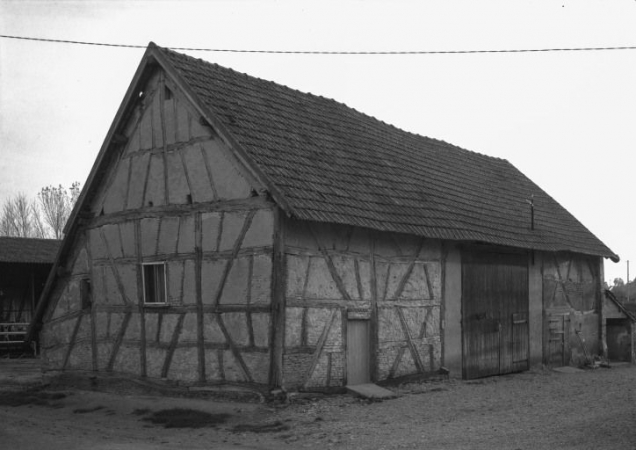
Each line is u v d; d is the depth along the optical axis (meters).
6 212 53.53
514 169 28.16
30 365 24.22
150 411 14.24
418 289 17.36
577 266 25.27
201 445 11.05
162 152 16.00
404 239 17.05
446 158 23.75
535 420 12.17
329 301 14.77
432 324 17.75
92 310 17.42
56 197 54.25
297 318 14.02
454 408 13.77
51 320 18.50
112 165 17.17
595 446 9.74
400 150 20.97
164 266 15.70
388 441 10.67
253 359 13.95
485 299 20.00
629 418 11.82
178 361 15.23
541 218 24.34
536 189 27.39
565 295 24.38
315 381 14.35
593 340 25.95
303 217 13.38
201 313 14.90
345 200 15.17
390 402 14.47
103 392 16.70
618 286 85.19
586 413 12.76
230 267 14.47
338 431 11.59
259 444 10.97
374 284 16.00
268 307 13.80
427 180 20.03
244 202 14.34
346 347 15.14
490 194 23.16
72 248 18.12
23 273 30.77
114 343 16.73
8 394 17.30
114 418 14.03
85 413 14.72
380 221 15.45
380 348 16.03
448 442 10.41
